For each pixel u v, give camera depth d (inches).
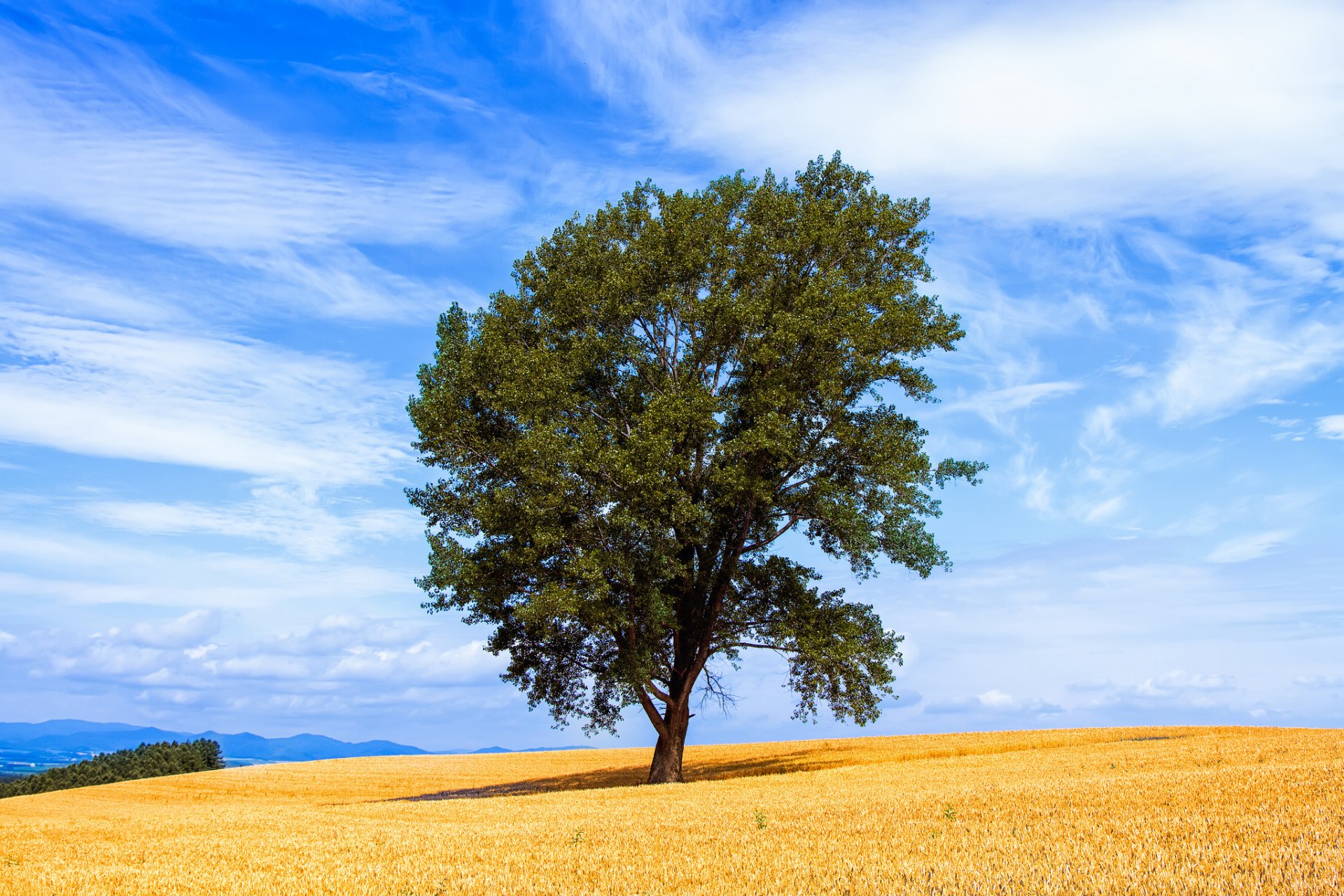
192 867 645.3
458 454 1258.6
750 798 1011.9
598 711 1434.5
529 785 1818.4
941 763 1441.9
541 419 1262.3
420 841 743.7
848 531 1290.6
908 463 1284.4
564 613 1233.4
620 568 1228.5
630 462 1239.5
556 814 940.0
